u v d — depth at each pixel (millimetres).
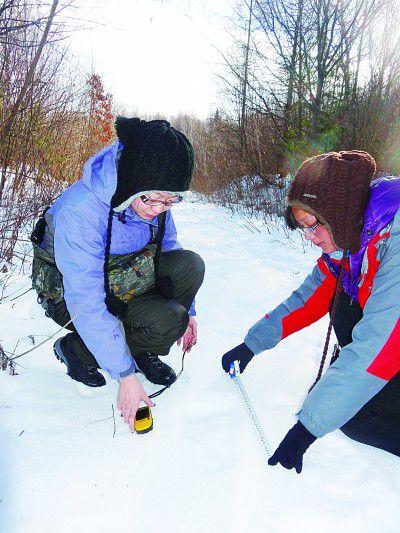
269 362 1988
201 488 1319
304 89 6805
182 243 4715
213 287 3127
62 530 1171
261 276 3396
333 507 1280
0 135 2982
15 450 1398
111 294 1592
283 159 7273
